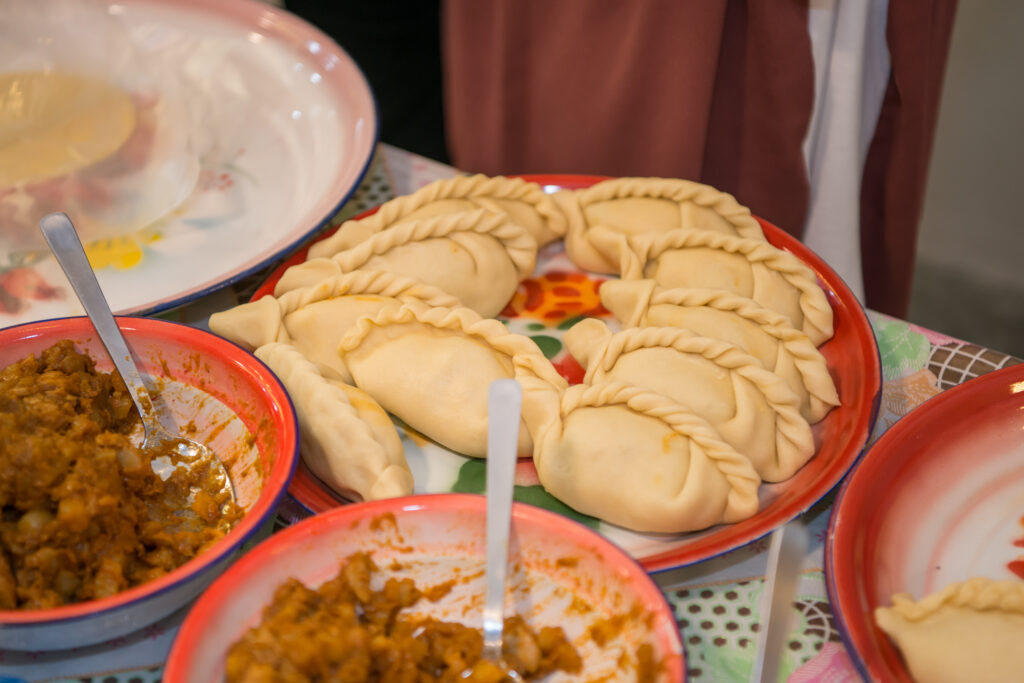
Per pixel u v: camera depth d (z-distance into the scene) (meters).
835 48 0.77
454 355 0.64
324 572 0.51
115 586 0.52
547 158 0.90
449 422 0.62
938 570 0.55
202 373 0.60
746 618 0.54
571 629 0.51
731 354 0.64
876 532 0.55
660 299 0.69
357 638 0.47
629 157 0.87
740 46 0.80
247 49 0.86
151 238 0.74
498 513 0.50
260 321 0.66
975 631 0.51
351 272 0.68
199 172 0.79
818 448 0.63
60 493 0.51
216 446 0.59
